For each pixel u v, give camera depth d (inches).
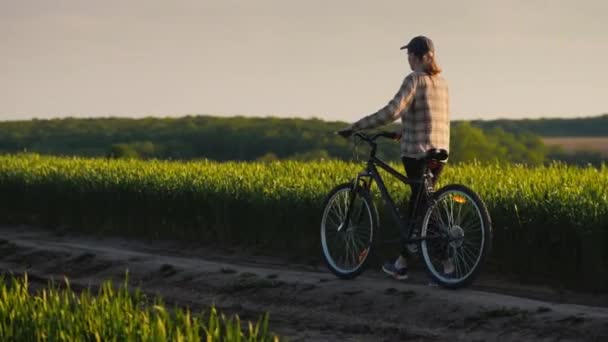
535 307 446.3
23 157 1347.2
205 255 759.7
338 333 445.4
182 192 834.2
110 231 922.1
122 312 343.3
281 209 733.3
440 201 509.7
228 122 6535.4
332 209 569.9
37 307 364.8
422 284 562.6
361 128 530.3
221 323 457.4
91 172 969.5
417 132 521.7
